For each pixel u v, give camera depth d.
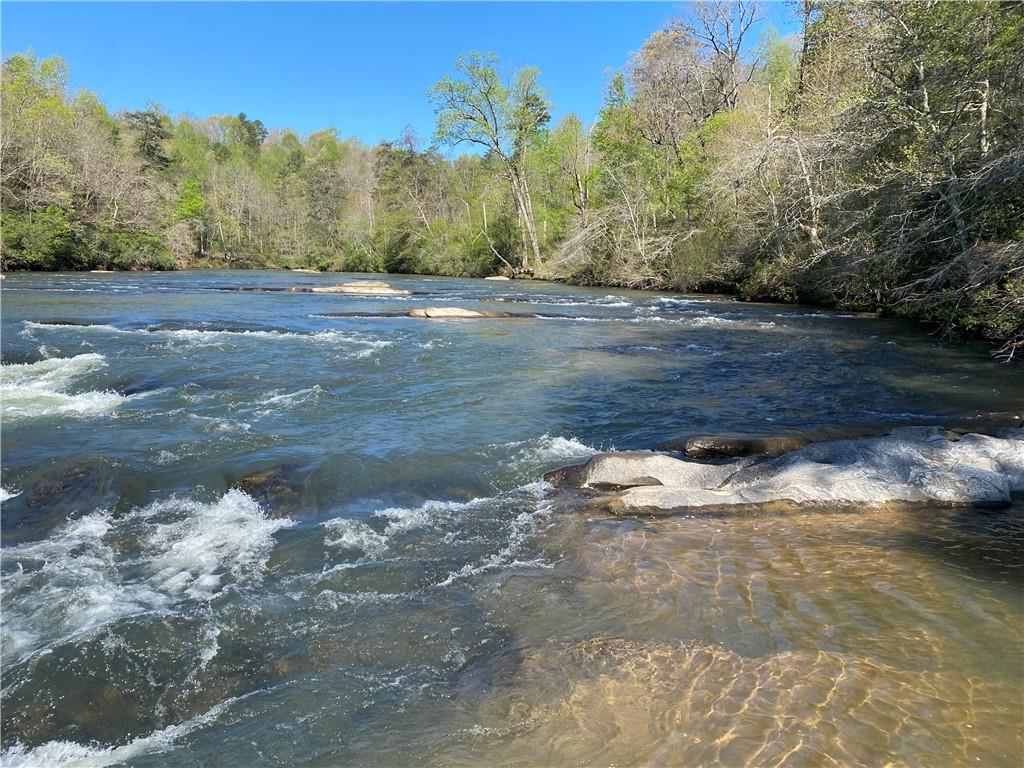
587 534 5.35
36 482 6.40
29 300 20.98
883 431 7.91
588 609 4.17
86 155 44.44
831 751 2.84
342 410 9.12
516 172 48.47
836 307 23.11
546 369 12.02
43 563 4.91
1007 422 8.43
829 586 4.35
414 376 11.29
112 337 14.25
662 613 4.07
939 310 15.52
